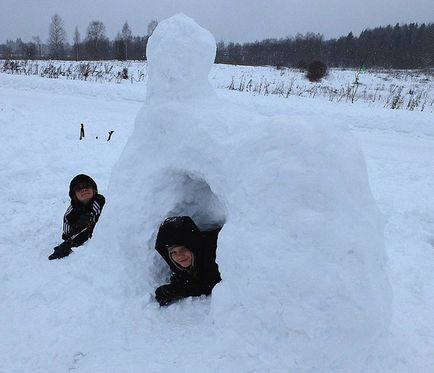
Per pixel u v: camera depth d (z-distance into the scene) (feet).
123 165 11.21
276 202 7.62
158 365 7.89
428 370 8.29
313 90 74.02
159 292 9.90
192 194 11.05
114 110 45.32
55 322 9.29
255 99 53.52
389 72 128.06
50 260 12.17
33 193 19.67
